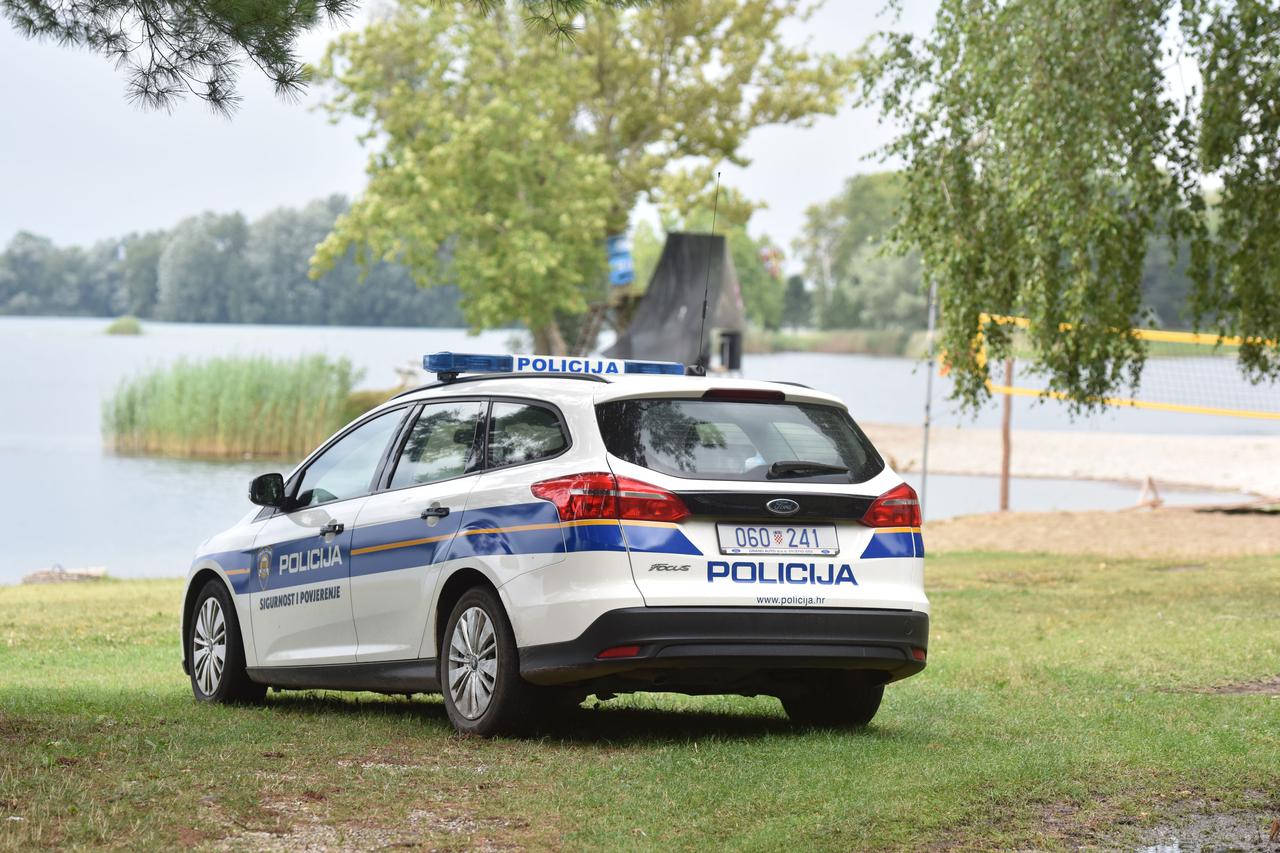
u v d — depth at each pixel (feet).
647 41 264.52
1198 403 287.89
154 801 26.99
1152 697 42.83
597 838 25.53
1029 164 69.51
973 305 77.82
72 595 85.66
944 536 122.72
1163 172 73.15
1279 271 72.54
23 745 32.12
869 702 37.70
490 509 35.73
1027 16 68.80
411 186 247.09
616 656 33.09
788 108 260.83
